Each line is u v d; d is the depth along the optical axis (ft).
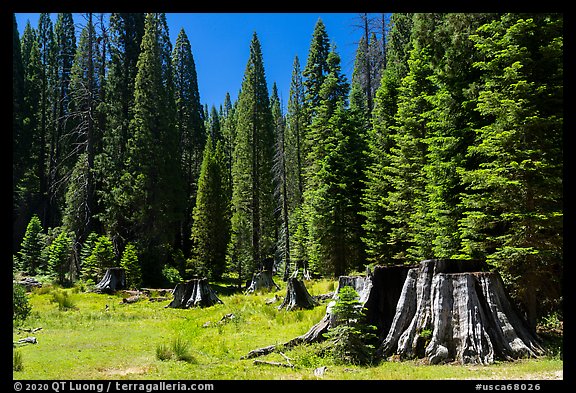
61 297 61.26
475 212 37.76
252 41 142.61
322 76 130.41
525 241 34.65
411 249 60.03
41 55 161.48
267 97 145.48
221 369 27.63
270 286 81.66
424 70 65.62
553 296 37.88
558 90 34.96
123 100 123.95
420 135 64.54
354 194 87.15
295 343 32.91
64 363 28.76
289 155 155.94
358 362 28.22
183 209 121.80
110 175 108.27
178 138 132.46
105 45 127.44
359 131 92.22
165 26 139.44
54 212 142.20
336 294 35.01
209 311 55.77
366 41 114.73
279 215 164.25
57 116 157.58
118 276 76.64
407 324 30.42
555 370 24.43
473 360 27.07
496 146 35.65
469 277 29.40
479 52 44.83
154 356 31.27
